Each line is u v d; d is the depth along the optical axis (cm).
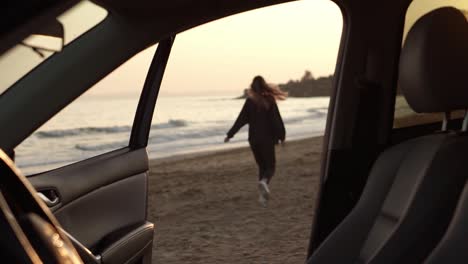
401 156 226
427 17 215
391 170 228
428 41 212
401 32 263
